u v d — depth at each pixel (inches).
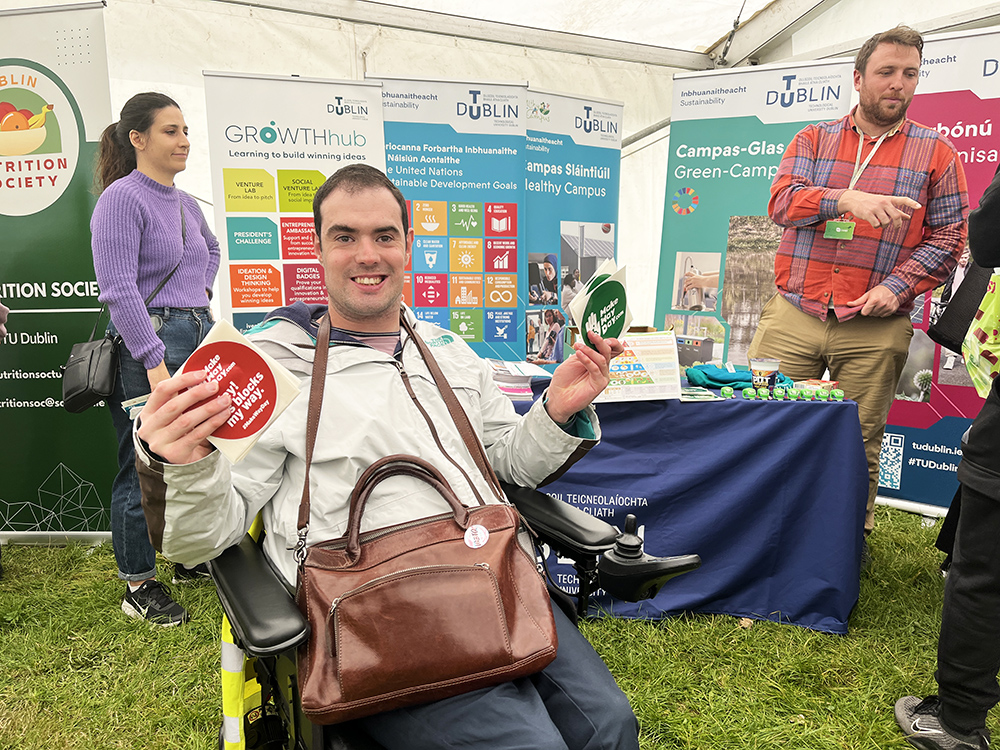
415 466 46.8
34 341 111.3
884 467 130.6
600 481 88.0
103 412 113.0
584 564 51.6
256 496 45.7
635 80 173.6
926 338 122.7
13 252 108.9
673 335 89.6
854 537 83.0
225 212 111.8
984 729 62.4
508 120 128.4
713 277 137.5
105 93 104.1
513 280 134.5
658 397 85.4
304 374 48.8
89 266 108.6
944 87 115.6
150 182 85.7
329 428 47.2
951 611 60.6
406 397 50.1
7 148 106.1
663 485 86.7
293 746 41.7
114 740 67.4
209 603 92.6
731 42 168.6
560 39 160.2
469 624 39.1
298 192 113.5
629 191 184.4
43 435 113.8
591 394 52.2
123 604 90.7
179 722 69.4
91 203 107.0
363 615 38.1
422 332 57.4
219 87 108.8
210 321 94.9
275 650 35.3
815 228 107.8
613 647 81.2
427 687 38.1
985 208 57.4
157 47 134.5
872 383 106.0
